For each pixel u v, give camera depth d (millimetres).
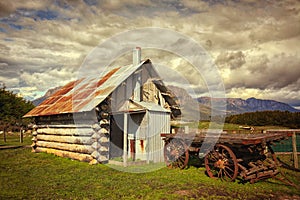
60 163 12555
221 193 7801
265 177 9078
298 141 15148
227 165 9383
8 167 11617
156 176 9859
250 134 10641
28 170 10938
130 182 8938
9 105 36188
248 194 7699
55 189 8156
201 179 9422
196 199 7266
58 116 14938
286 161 12508
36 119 17453
